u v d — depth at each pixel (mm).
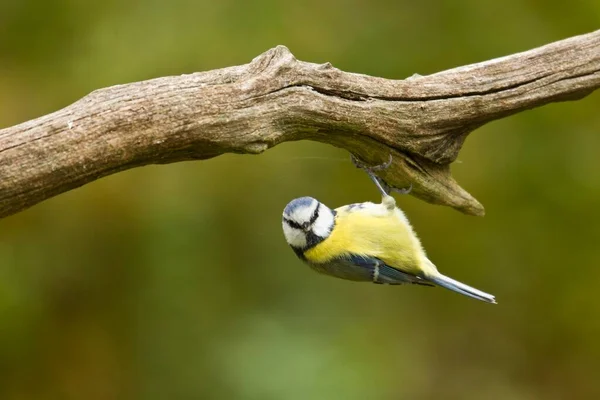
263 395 11531
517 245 13070
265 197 12898
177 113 5875
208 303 12406
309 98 6234
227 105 5984
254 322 12242
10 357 12023
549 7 13336
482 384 12641
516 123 13102
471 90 6809
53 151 5664
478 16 13398
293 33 13234
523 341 13008
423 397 12297
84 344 12211
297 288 12695
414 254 7391
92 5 13469
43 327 12188
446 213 13070
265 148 6230
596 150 12984
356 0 13562
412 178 7055
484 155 13070
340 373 11727
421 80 6734
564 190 12977
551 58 6984
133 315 12336
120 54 13109
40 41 13445
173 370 11992
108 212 12578
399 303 13008
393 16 13484
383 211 7352
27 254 12367
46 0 13383
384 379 11938
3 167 5578
